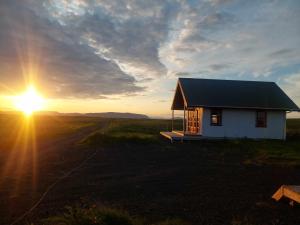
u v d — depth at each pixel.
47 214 6.95
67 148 19.81
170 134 25.41
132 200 8.05
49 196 8.47
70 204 7.69
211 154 16.84
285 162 13.91
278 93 25.59
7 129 39.62
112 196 8.47
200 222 6.38
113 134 26.53
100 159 15.17
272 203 7.80
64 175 11.33
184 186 9.64
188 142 22.39
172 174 11.52
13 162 14.32
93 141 22.36
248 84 26.61
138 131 32.78
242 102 23.75
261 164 13.61
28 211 7.18
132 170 12.33
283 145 20.44
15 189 9.27
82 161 14.56
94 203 7.70
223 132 23.78
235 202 7.88
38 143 23.08
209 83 26.09
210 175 11.34
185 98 23.55
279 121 24.30
